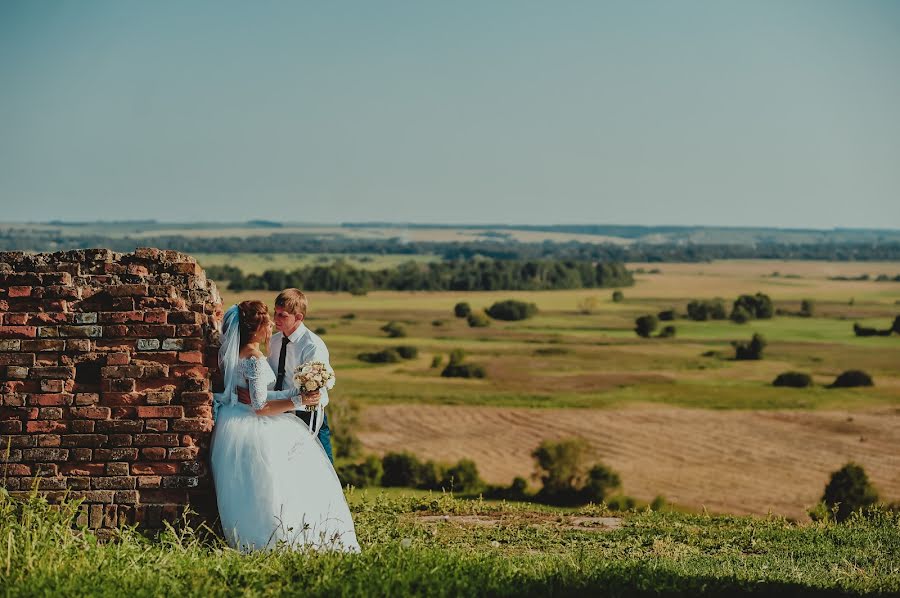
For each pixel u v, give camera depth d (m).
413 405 110.06
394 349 158.50
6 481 7.35
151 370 7.46
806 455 85.06
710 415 107.00
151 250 7.79
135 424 7.42
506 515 11.27
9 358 7.44
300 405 7.71
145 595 5.66
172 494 7.43
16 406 7.40
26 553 6.17
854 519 11.51
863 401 118.50
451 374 138.88
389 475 58.94
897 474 76.06
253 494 7.31
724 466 79.62
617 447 87.75
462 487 58.69
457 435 92.69
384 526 9.67
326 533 7.43
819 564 8.14
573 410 109.50
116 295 7.53
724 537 10.01
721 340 185.75
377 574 6.09
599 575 6.56
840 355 164.62
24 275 7.53
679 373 144.88
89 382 7.50
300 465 7.57
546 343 179.38
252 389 7.58
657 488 69.94
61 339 7.47
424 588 5.93
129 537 6.92
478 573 6.37
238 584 5.94
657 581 6.57
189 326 7.52
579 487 61.25
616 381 136.00
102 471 7.40
